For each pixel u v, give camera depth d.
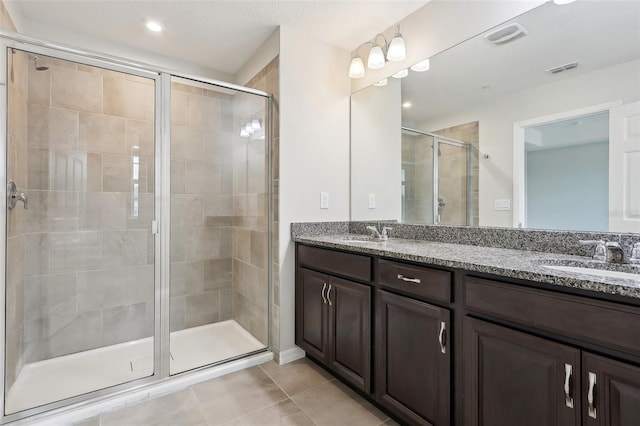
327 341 1.95
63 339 2.10
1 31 1.56
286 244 2.23
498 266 1.12
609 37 1.34
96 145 2.15
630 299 0.85
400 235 2.20
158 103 2.06
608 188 1.33
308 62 2.31
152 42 2.40
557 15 1.48
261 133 2.36
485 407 1.17
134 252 2.19
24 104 1.86
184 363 2.12
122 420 1.61
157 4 1.94
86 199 2.15
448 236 1.92
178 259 2.44
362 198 2.44
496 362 1.13
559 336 0.98
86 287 2.16
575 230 1.42
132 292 2.21
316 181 2.36
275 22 2.15
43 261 2.03
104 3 1.92
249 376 2.03
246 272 2.56
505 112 1.67
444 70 1.93
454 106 1.89
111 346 2.21
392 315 1.53
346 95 2.53
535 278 1.02
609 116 1.33
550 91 1.51
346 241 1.96
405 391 1.46
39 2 1.90
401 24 2.16
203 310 2.58
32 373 1.96
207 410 1.68
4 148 1.62
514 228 1.64
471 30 1.79
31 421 1.56
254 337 2.47
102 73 2.13
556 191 1.49
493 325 1.14
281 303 2.21
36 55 1.77
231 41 2.38
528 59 1.58
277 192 2.21
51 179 2.04
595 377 0.90
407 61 2.14
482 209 1.78
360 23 2.17
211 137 2.54
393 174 2.25
